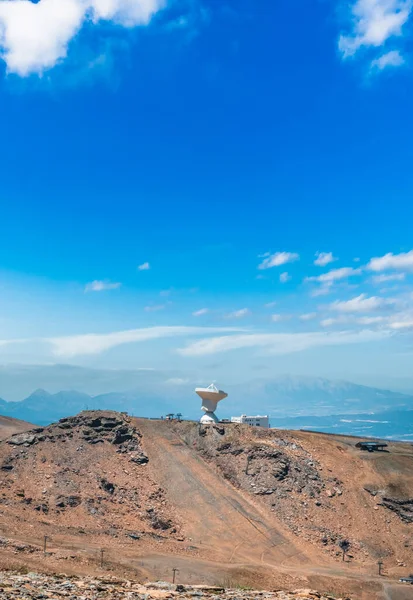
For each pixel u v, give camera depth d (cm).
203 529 13000
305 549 12581
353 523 13812
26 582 4159
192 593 4322
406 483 14975
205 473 15275
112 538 11544
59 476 14175
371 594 10688
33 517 12069
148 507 13650
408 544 13250
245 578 10294
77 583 4488
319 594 4716
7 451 14938
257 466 15300
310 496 14488
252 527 13162
